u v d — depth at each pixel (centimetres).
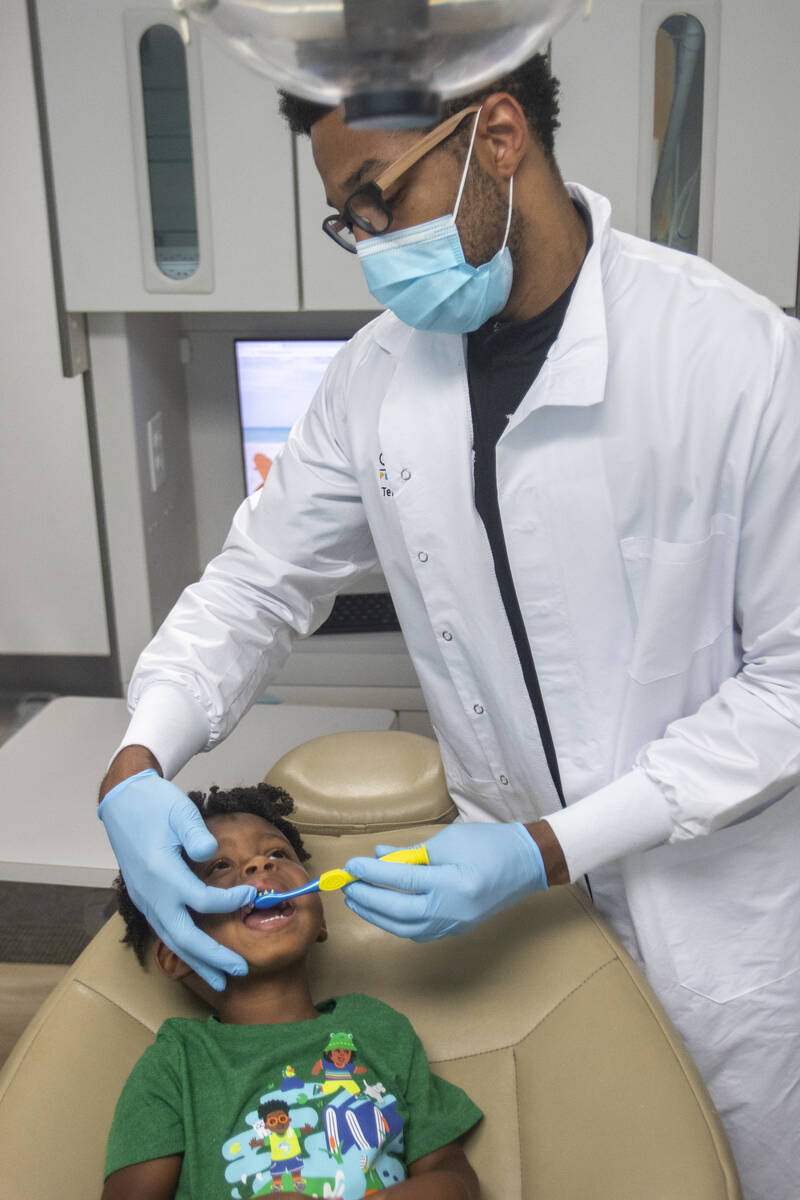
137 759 113
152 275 174
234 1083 98
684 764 103
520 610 112
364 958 115
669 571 104
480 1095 103
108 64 163
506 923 113
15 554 198
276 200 169
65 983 107
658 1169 89
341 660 211
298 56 54
